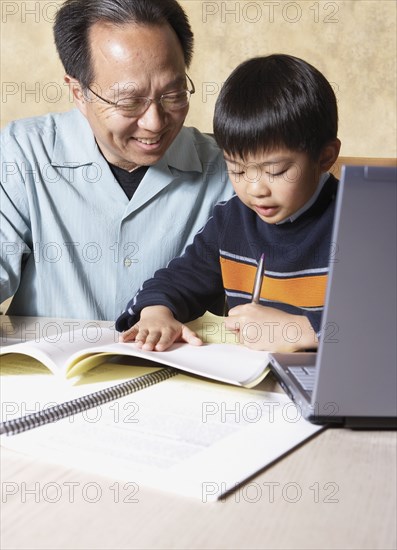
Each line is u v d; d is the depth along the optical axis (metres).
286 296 1.45
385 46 3.11
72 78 1.42
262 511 0.64
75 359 0.97
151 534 0.60
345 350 0.78
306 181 1.29
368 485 0.69
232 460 0.73
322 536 0.60
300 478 0.70
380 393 0.80
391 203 0.73
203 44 3.27
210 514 0.63
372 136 3.18
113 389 0.91
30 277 1.60
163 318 1.18
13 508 0.64
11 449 0.76
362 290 0.76
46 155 1.57
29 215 1.58
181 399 0.90
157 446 0.76
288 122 1.23
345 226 0.73
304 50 3.19
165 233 1.58
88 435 0.79
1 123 3.56
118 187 1.56
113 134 1.37
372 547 0.59
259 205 1.32
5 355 1.07
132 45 1.30
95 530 0.61
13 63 3.50
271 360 1.00
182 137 1.58
